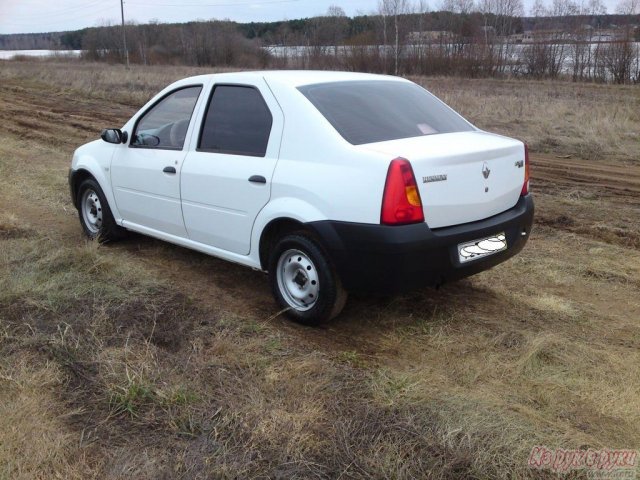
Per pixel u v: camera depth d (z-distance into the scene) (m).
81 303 4.52
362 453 2.86
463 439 2.92
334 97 4.23
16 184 8.53
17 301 4.50
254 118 4.41
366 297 4.73
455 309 4.55
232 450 2.89
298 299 4.24
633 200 7.99
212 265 5.49
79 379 3.49
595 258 5.77
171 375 3.52
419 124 4.31
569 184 8.98
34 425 3.03
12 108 18.84
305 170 3.98
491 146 4.08
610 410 3.26
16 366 3.58
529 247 6.11
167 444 2.94
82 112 18.05
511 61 38.72
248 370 3.62
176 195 4.97
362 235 3.70
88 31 64.50
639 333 4.22
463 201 3.88
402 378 3.50
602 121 14.12
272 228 4.29
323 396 3.34
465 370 3.65
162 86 25.08
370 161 3.69
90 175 6.07
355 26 50.50
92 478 2.71
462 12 45.84
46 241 5.92
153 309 4.47
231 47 55.91
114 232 5.96
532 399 3.36
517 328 4.25
